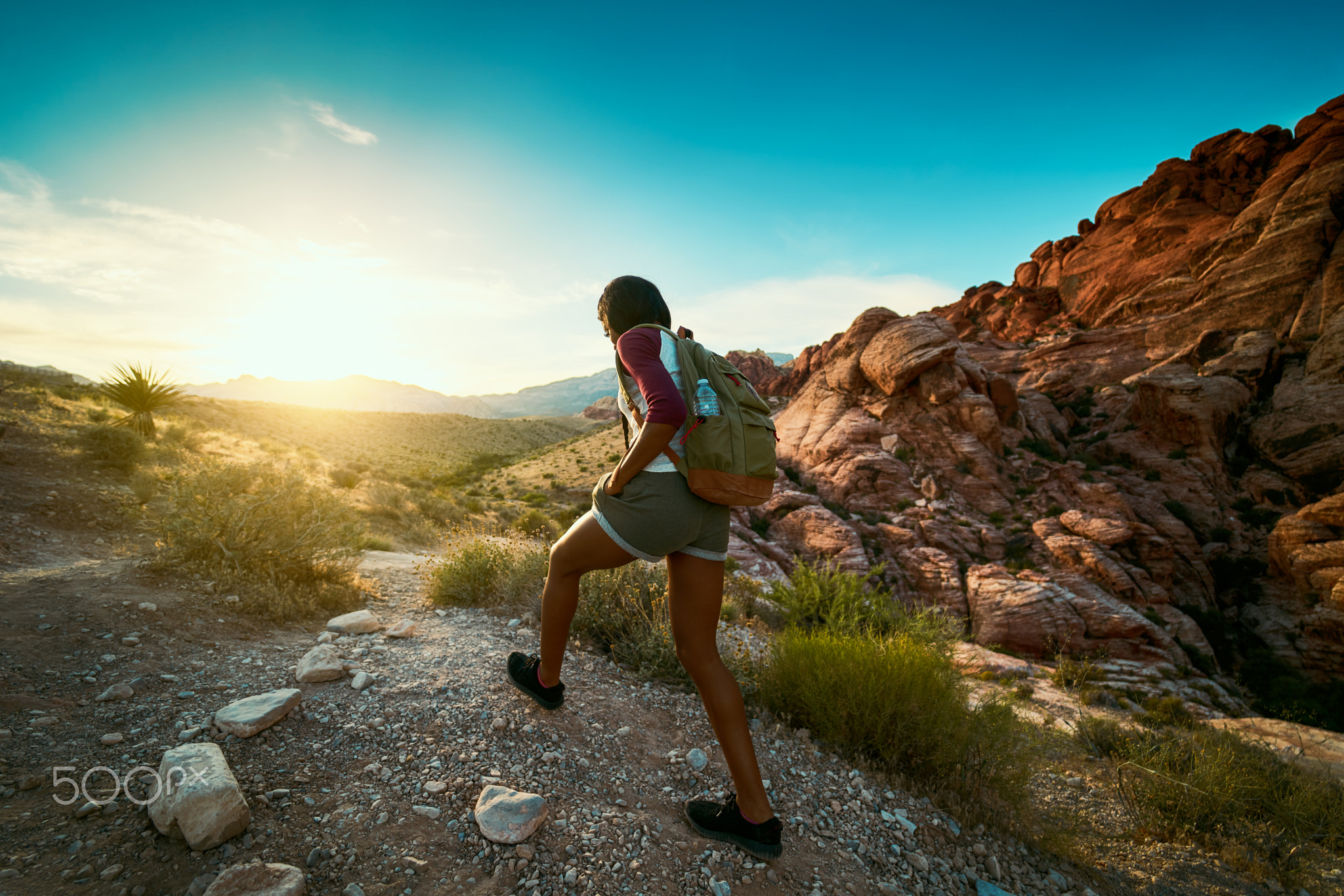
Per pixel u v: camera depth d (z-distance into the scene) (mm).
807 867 2100
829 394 43562
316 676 2670
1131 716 10320
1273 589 32125
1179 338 53500
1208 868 3426
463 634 3691
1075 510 31078
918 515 32312
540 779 2197
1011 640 24031
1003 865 2617
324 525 4688
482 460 81750
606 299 2055
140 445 9750
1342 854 3816
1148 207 78250
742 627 6547
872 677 3301
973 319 97500
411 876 1639
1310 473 36844
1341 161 51375
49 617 2932
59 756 1908
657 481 1792
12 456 7688
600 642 4066
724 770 2641
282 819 1757
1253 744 5660
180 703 2348
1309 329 45469
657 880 1821
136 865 1505
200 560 4148
